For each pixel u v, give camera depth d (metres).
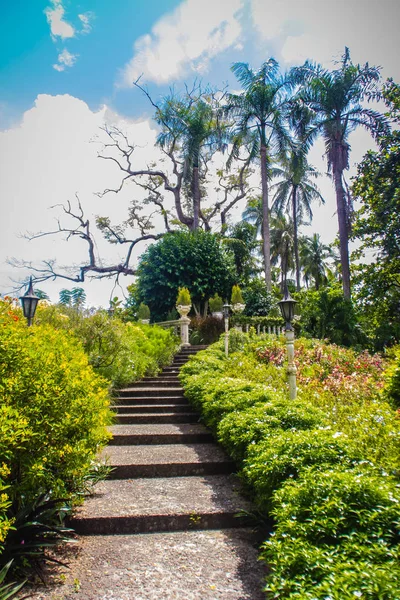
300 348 10.05
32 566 2.79
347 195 19.22
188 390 7.38
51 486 3.11
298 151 19.77
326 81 18.59
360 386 6.50
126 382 8.93
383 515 2.10
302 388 6.70
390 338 17.67
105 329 8.45
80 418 3.28
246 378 7.87
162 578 2.69
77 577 2.72
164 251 18.89
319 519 2.21
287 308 5.18
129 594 2.51
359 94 18.62
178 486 4.33
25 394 3.00
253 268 24.81
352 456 2.96
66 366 3.45
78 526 3.44
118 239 27.45
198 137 23.61
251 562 2.90
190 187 25.00
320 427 3.62
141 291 18.78
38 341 3.60
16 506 2.96
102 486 4.34
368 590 1.56
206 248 19.47
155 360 11.09
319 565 1.85
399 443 3.32
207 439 6.05
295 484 2.70
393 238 16.69
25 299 5.23
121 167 26.69
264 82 20.27
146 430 6.39
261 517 3.43
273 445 3.41
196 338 15.34
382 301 18.67
